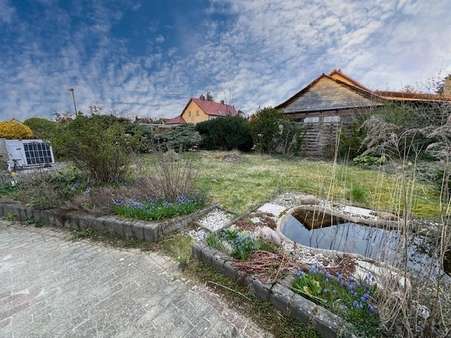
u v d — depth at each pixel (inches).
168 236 112.7
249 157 398.6
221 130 514.3
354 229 113.2
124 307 70.0
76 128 154.3
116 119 178.4
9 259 99.6
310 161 341.4
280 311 64.0
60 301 73.2
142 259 96.5
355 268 79.7
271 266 77.6
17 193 167.5
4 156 253.1
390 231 66.6
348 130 306.7
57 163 266.8
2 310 70.1
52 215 135.7
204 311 67.7
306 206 139.6
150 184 148.3
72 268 91.3
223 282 78.0
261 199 163.8
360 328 52.4
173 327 62.5
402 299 48.1
